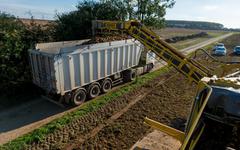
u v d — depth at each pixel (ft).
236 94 14.70
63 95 35.83
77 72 35.86
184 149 13.03
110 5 67.31
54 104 37.22
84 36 56.49
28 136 26.84
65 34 51.57
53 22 53.72
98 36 47.11
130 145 24.71
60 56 32.50
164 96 40.60
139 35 30.99
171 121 30.32
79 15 56.54
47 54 32.60
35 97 40.11
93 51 37.73
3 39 37.35
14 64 37.93
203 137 15.53
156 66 67.72
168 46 28.58
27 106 36.29
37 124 30.22
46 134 27.43
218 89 15.39
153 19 75.51
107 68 42.19
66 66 33.76
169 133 19.40
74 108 35.78
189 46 126.72
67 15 56.24
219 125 15.90
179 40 160.35
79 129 28.73
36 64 36.01
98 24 37.45
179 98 39.60
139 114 32.65
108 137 26.48
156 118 31.27
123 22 32.96
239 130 15.44
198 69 25.71
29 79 39.14
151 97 39.96
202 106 14.21
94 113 33.35
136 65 52.19
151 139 25.03
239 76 20.94
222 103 15.24
